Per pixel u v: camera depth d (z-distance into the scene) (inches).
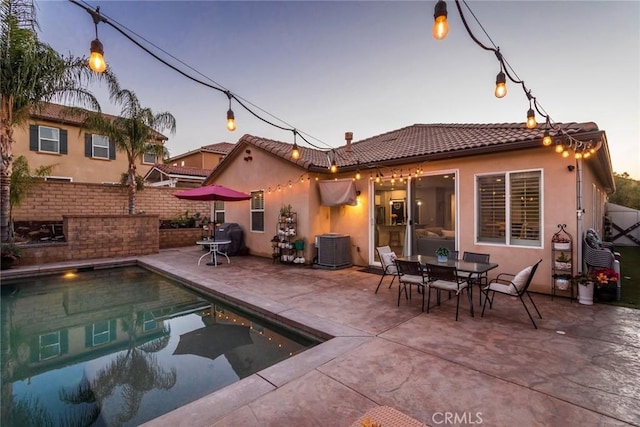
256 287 247.6
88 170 590.2
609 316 177.0
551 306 195.3
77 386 129.3
